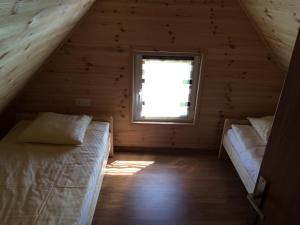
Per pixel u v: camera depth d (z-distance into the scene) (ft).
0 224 5.14
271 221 3.62
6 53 4.76
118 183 9.29
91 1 8.05
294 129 3.15
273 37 8.35
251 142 8.61
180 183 9.43
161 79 10.14
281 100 3.43
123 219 7.82
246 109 10.55
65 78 9.89
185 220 7.89
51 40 7.59
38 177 6.57
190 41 9.39
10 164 7.01
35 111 10.40
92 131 8.96
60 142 8.04
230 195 8.95
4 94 7.80
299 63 3.07
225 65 9.77
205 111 10.58
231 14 8.97
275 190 3.53
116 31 9.20
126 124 10.72
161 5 8.81
